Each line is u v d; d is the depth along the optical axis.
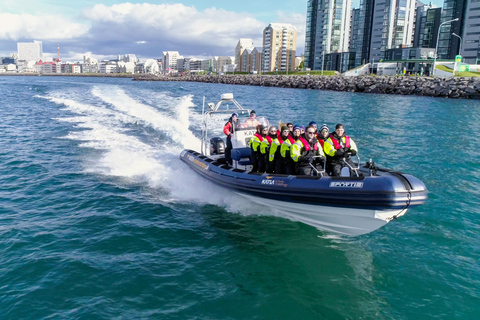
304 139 6.00
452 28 73.75
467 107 25.41
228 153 8.03
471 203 7.39
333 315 4.18
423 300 4.41
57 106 23.30
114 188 8.02
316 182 5.62
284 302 4.38
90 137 12.89
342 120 18.59
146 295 4.43
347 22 91.62
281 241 5.84
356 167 6.23
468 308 4.24
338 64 89.69
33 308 4.18
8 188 8.03
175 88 47.78
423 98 33.66
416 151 11.74
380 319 4.11
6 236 5.82
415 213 6.92
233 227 6.29
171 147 11.36
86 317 4.04
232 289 4.59
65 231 6.04
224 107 23.98
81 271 4.88
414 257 5.38
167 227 6.21
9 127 15.21
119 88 44.66
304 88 52.91
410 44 84.75
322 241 5.87
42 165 9.70
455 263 5.19
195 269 5.00
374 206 5.16
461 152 11.64
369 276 4.92
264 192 6.27
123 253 5.37
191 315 4.11
